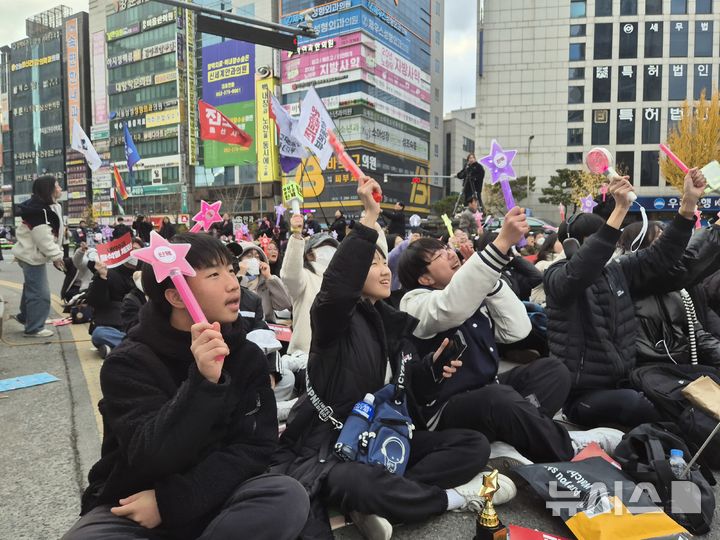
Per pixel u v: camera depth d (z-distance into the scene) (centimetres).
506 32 4156
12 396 384
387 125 5491
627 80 3997
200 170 5944
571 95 4088
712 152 2808
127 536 148
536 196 4162
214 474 161
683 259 317
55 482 254
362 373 221
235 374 175
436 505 212
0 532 212
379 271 235
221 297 166
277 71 5397
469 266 237
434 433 237
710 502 216
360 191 211
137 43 6184
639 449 245
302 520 163
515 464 239
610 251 278
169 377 162
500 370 464
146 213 6156
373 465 202
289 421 228
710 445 259
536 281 524
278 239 1076
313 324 216
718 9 3841
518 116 4191
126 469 157
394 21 5506
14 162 7812
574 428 320
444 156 7369
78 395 386
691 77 3903
